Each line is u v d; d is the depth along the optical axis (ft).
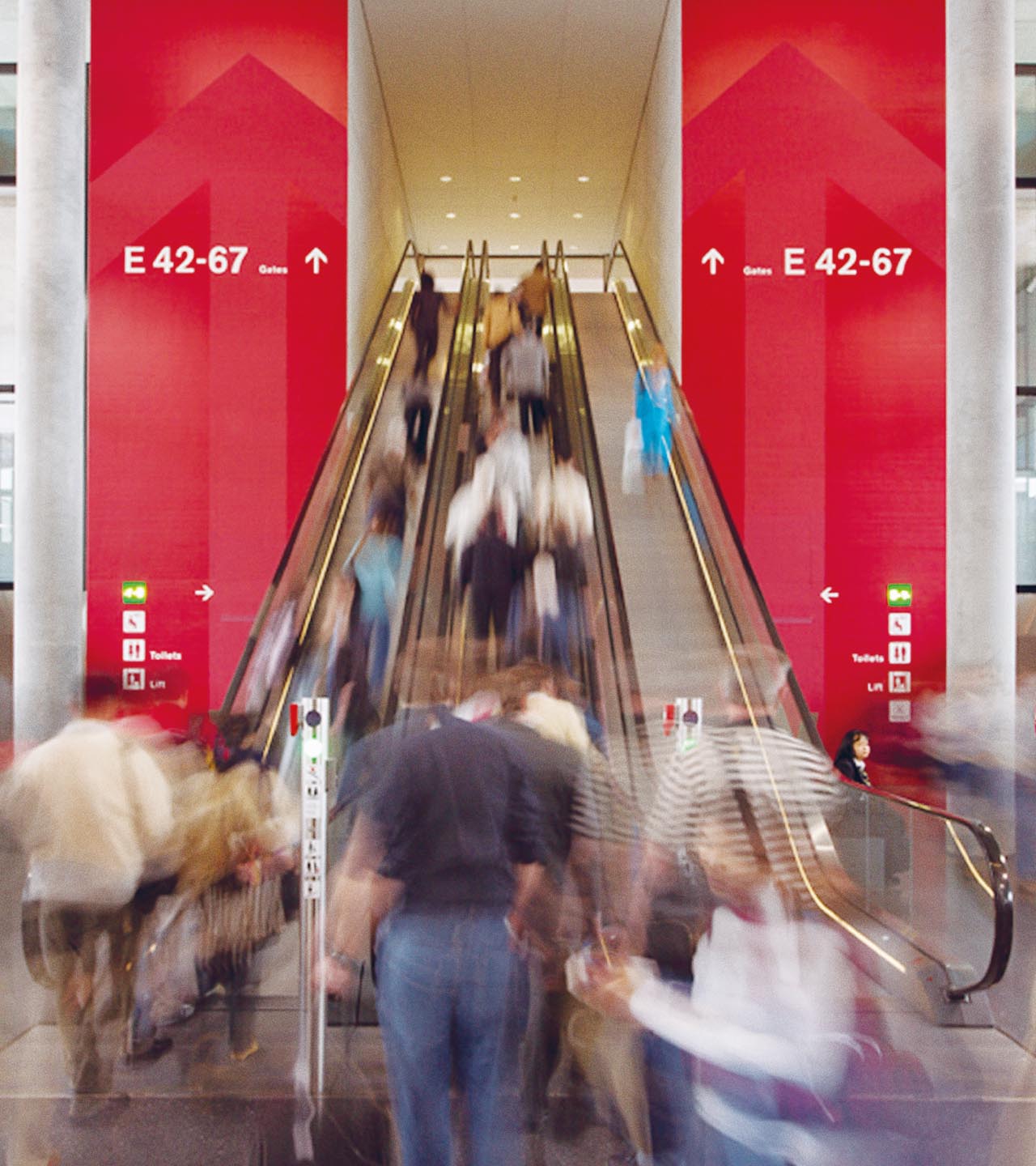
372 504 28.14
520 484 29.35
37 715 31.40
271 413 33.96
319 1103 13.91
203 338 34.01
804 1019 8.22
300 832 16.42
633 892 9.49
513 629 26.05
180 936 16.69
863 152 33.91
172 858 15.80
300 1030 15.14
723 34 34.22
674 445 36.91
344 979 11.79
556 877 10.63
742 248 33.99
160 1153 12.75
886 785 32.40
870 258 33.81
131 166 34.17
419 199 68.33
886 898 19.48
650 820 9.22
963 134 31.76
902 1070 9.57
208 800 16.46
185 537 33.58
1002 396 31.50
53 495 31.60
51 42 31.63
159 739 17.13
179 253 34.12
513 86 52.44
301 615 29.63
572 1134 12.63
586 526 30.45
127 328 33.96
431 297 42.52
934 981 16.96
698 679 29.58
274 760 24.75
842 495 33.42
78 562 32.30
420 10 45.29
